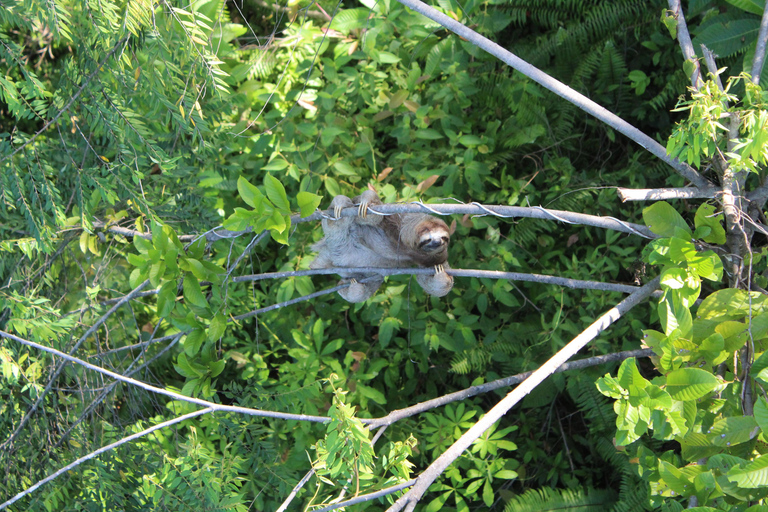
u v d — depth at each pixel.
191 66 5.00
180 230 6.43
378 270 5.62
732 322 4.01
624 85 8.22
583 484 8.30
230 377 8.13
